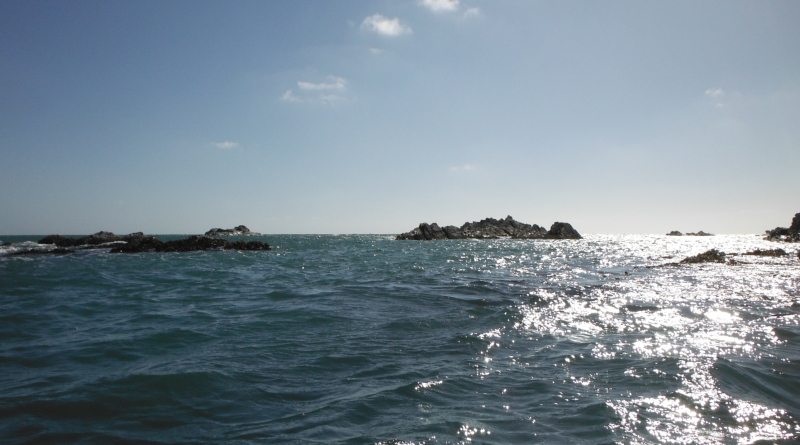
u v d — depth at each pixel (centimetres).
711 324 1176
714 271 2498
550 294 1691
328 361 855
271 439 536
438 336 1055
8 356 873
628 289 1809
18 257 3822
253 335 1059
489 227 10575
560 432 559
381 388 712
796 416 611
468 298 1609
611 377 762
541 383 738
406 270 2731
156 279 2272
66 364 823
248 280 2231
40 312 1349
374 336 1054
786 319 1232
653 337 1041
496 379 757
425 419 595
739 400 661
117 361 845
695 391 693
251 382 734
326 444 521
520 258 3825
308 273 2581
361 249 5594
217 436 545
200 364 823
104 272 2602
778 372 788
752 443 533
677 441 537
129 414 606
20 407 617
